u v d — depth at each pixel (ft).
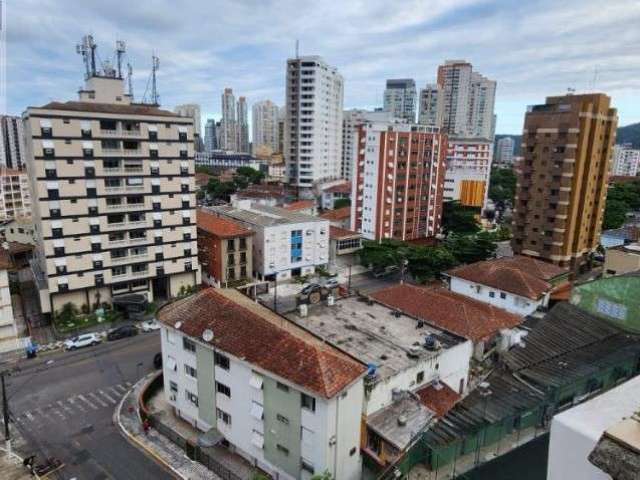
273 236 258.98
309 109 516.73
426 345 130.41
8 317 177.47
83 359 173.27
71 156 194.70
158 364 168.76
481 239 281.54
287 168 547.90
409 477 103.14
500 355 150.71
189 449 120.78
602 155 273.95
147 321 208.33
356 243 306.35
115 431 131.64
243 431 115.85
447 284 244.01
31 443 125.59
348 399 101.60
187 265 238.07
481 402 124.06
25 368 165.48
